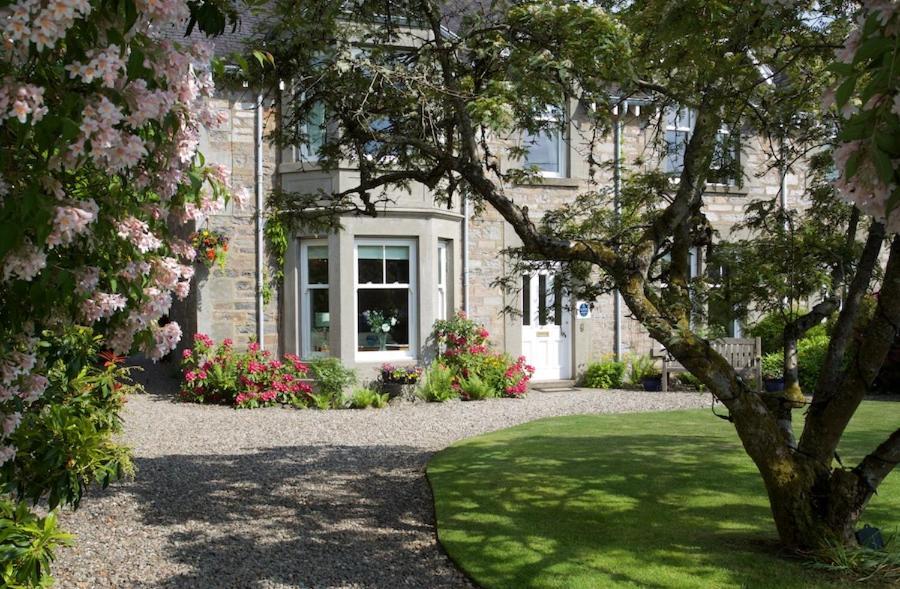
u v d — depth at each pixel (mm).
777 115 6211
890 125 2121
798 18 5234
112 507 5988
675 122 5914
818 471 4453
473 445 8266
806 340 13281
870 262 4660
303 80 5891
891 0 2039
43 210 2037
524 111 5633
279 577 4570
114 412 5691
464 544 4988
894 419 9523
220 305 11859
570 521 5375
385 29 6555
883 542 4500
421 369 12180
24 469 3506
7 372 2492
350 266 11844
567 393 13062
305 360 12102
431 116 5836
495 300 13391
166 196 2633
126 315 2752
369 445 8602
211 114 2629
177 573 4633
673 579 4203
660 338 4449
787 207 14367
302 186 11867
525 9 5230
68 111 2068
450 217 12734
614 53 5074
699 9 4500
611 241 5375
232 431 9406
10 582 2748
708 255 6348
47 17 1905
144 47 2287
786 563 4336
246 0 3014
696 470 6758
